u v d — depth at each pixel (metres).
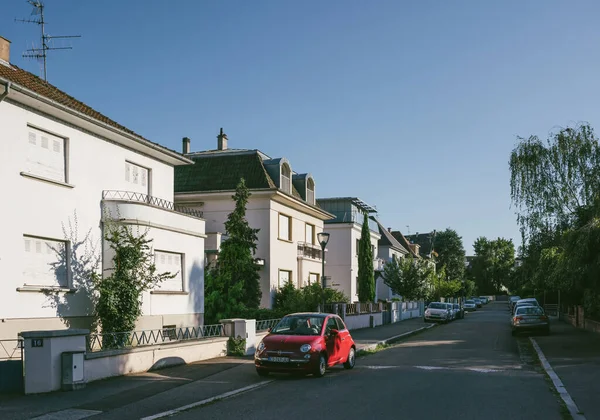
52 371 11.45
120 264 17.12
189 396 11.33
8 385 11.49
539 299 59.69
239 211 28.67
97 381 12.72
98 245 17.77
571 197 26.97
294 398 11.20
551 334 29.09
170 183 22.23
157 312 19.45
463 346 23.80
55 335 11.48
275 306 31.33
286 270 33.47
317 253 38.31
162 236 19.80
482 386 12.59
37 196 15.45
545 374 14.64
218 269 28.50
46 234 15.69
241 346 18.25
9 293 14.38
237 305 26.70
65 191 16.50
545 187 27.33
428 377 14.14
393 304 44.06
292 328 15.15
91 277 16.81
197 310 22.02
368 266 42.31
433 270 62.00
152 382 12.83
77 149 17.05
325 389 12.30
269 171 32.91
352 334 30.34
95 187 17.78
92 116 17.44
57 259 16.22
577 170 26.70
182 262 21.33
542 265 27.52
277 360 13.79
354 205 48.06
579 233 20.80
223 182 32.06
